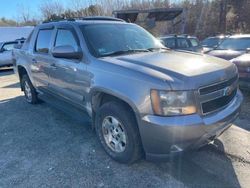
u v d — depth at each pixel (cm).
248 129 423
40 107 585
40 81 518
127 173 312
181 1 2786
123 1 2445
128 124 300
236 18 2791
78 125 466
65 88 420
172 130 259
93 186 292
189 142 266
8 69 1472
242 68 578
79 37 379
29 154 369
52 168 330
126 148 312
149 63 307
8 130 460
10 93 760
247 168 314
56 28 449
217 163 326
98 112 342
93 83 338
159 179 299
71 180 304
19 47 621
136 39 413
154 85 266
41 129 456
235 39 910
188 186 285
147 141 279
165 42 1032
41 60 488
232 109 309
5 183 305
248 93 611
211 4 2833
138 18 1892
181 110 261
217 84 288
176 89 259
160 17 1814
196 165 322
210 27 2811
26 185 300
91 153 361
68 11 2506
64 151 371
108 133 340
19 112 556
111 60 329
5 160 357
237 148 360
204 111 275
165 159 279
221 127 291
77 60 371
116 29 412
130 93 284
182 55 360
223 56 821
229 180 293
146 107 271
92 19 455
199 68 293
